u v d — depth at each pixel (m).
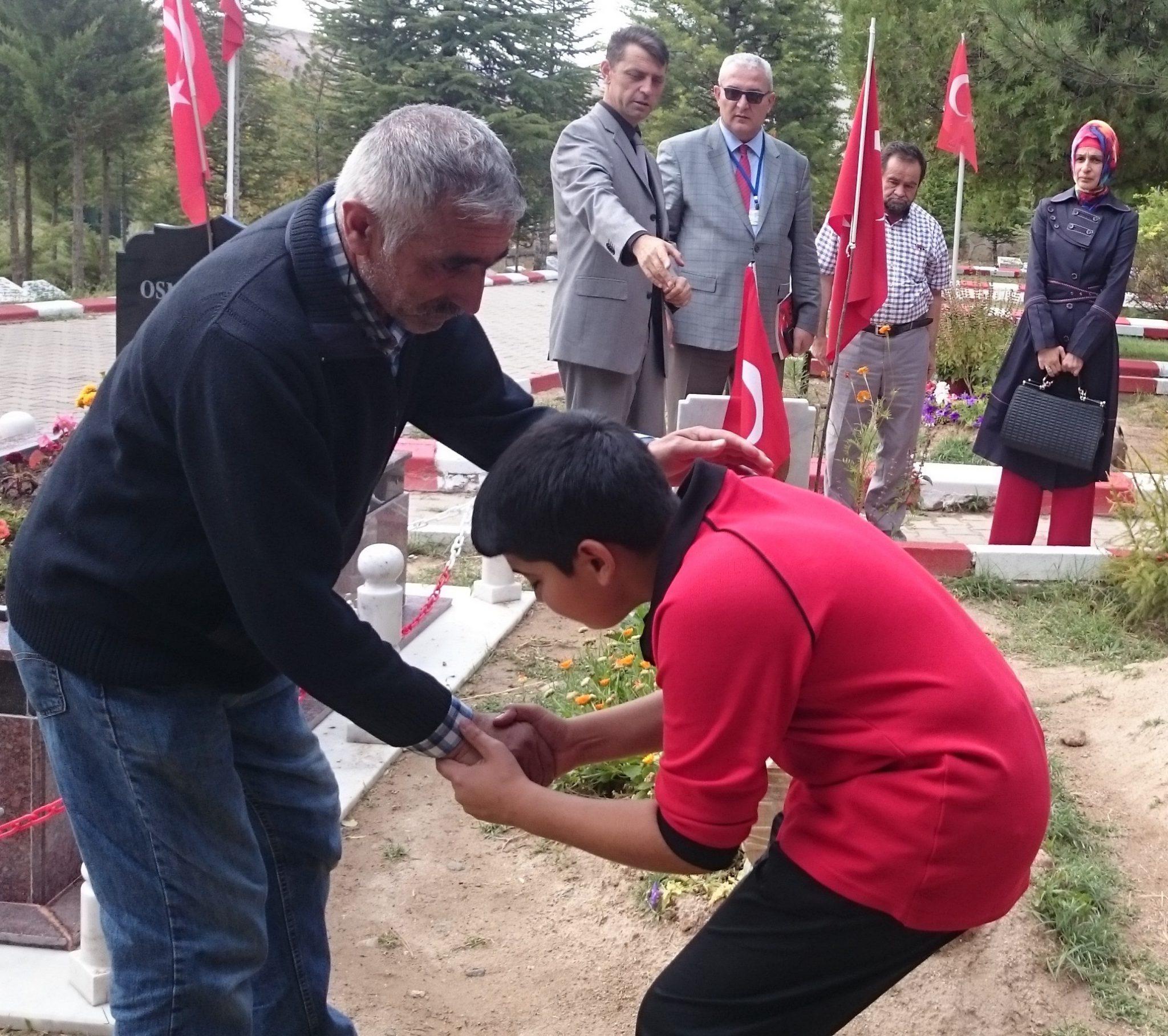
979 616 5.87
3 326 16.19
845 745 1.90
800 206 6.13
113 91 26.50
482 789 2.12
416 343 2.29
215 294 1.94
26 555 2.14
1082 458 6.27
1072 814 3.86
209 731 2.21
